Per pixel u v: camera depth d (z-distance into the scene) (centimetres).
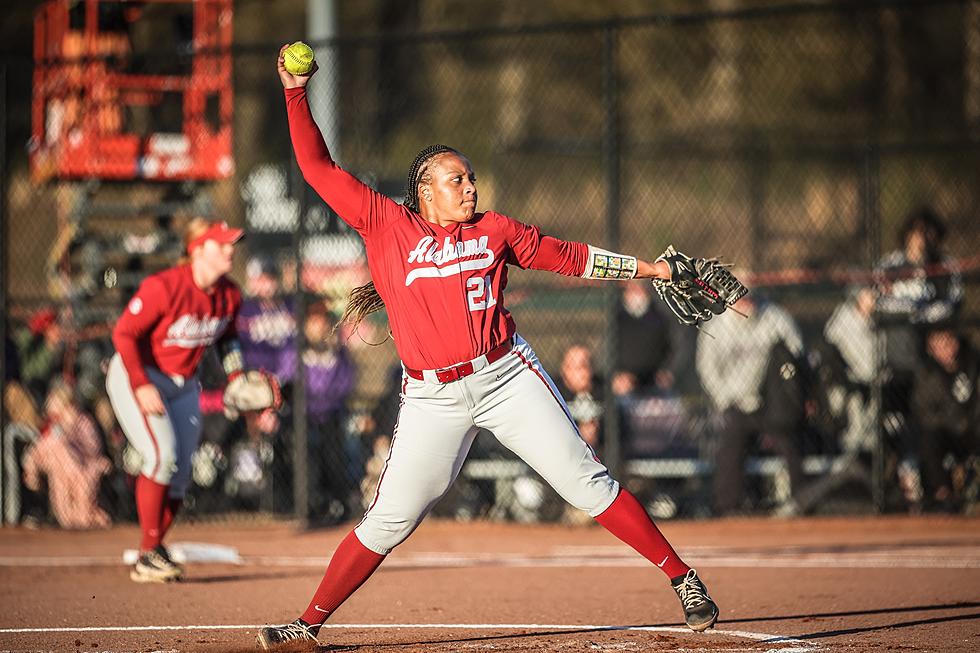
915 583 2691
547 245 1856
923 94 8619
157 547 2788
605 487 1862
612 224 3791
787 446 3872
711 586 2673
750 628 2147
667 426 4069
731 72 8888
